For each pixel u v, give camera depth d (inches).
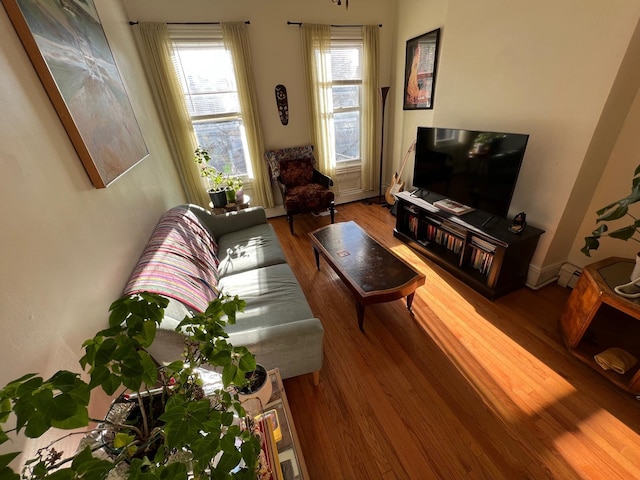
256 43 124.3
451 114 101.2
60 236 37.7
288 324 51.5
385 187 174.9
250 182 146.7
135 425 26.1
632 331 64.6
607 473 44.8
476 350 67.5
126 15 101.7
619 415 52.3
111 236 52.2
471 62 89.9
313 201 134.3
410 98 137.3
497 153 78.7
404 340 71.7
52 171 39.3
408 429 52.3
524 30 74.1
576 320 63.4
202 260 70.6
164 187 100.1
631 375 56.2
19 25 37.6
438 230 105.4
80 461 15.6
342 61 141.3
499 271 79.3
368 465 47.6
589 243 56.6
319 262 107.9
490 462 47.0
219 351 22.9
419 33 124.3
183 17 111.7
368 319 79.5
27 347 28.9
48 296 33.2
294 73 135.2
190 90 123.9
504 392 57.6
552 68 70.7
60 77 44.1
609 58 60.6
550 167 76.5
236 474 17.9
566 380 59.2
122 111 69.7
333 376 63.4
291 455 35.6
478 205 88.7
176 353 44.6
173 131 122.0
